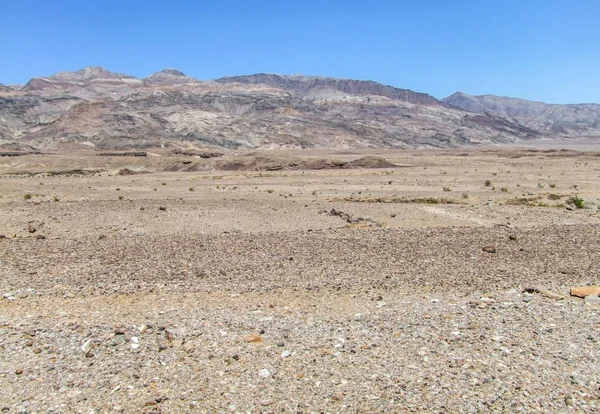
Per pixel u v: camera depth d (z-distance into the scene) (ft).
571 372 34.30
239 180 225.35
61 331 40.86
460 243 73.77
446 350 37.58
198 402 31.53
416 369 34.91
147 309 46.70
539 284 54.49
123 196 160.56
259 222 102.83
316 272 58.34
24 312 45.96
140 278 56.13
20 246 72.18
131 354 37.09
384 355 36.91
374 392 32.32
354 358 36.50
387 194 160.56
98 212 111.34
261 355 37.01
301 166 345.10
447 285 53.98
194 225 99.96
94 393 32.32
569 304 47.50
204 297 50.14
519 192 164.66
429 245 72.38
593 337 39.55
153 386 33.14
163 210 114.73
